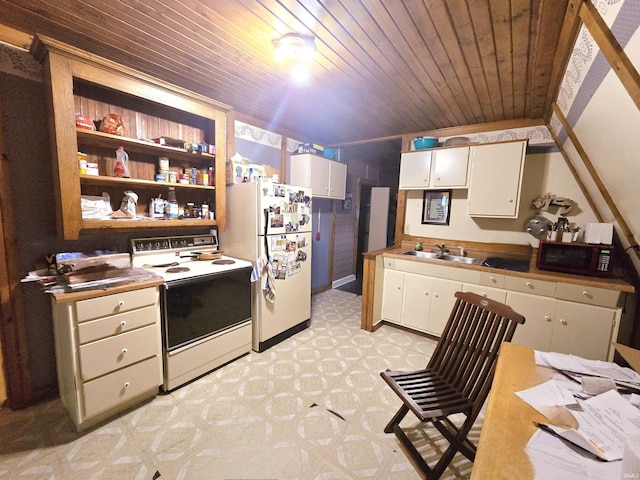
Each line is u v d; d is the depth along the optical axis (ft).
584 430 2.42
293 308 9.34
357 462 4.81
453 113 9.03
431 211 11.03
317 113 9.48
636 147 4.36
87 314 5.04
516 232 9.48
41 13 4.75
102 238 6.80
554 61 5.41
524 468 2.07
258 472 4.58
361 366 7.72
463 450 4.54
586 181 7.75
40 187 5.87
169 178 7.55
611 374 3.31
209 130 8.48
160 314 6.20
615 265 7.80
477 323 5.11
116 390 5.51
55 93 5.19
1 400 5.77
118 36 5.39
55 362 6.30
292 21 4.84
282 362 7.84
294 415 5.84
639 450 1.90
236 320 7.80
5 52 5.30
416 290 9.49
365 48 5.56
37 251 5.91
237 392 6.52
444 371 5.27
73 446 4.96
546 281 7.29
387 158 17.10
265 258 8.19
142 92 6.39
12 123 5.46
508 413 2.67
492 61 5.90
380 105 8.52
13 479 4.36
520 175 8.36
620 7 2.90
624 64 3.29
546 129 8.87
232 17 4.78
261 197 7.89
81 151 6.32
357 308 12.42
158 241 7.61
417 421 5.82
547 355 3.80
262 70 6.63
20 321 5.76
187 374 6.74
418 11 4.51
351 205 16.81
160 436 5.23
